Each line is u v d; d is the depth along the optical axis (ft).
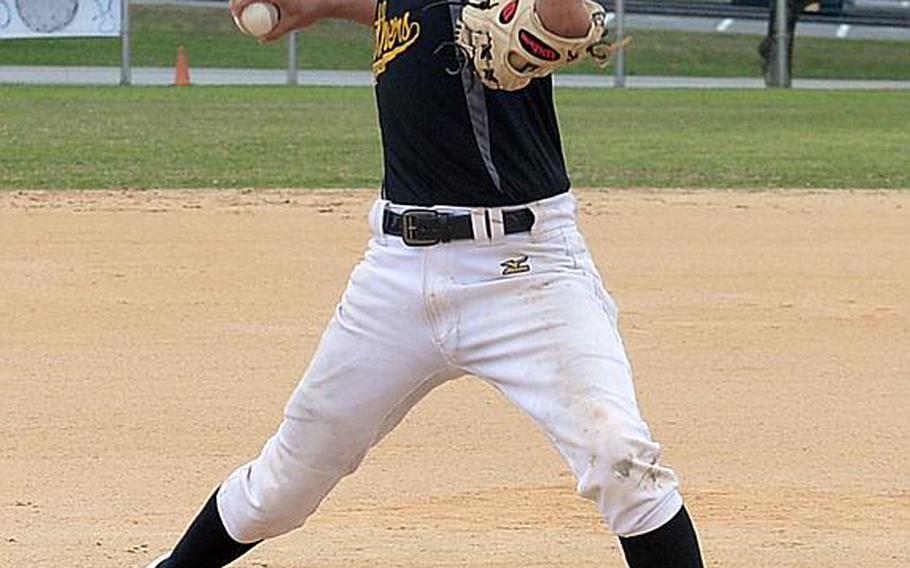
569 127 241.35
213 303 97.76
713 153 198.08
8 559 53.57
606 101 311.88
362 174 167.84
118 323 92.02
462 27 36.73
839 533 57.11
